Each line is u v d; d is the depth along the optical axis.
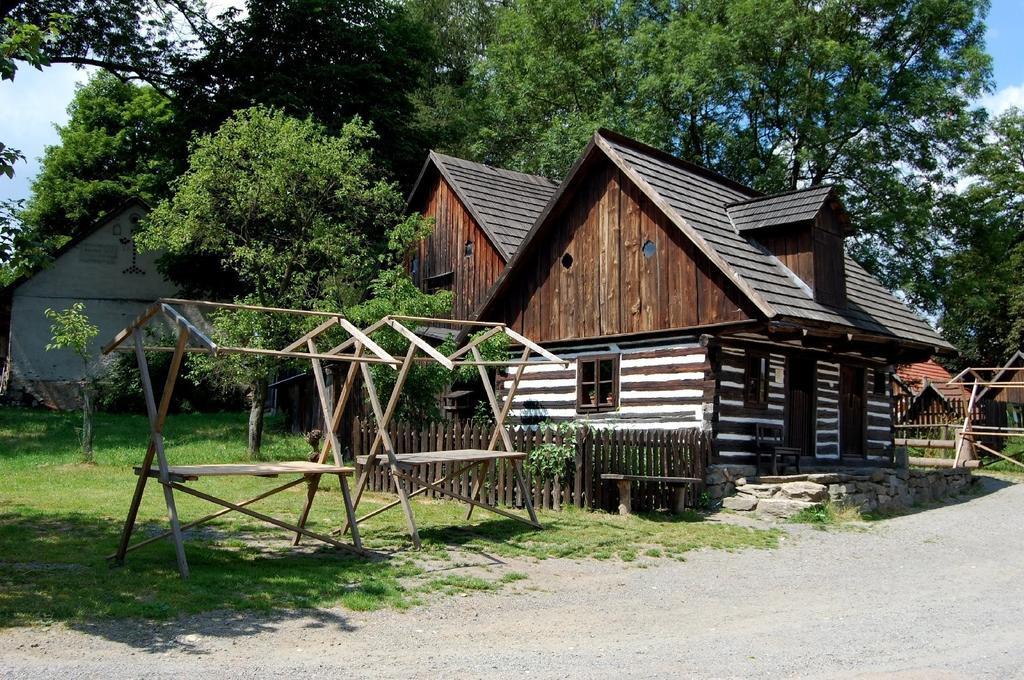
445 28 45.75
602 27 37.28
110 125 46.00
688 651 7.02
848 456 20.36
